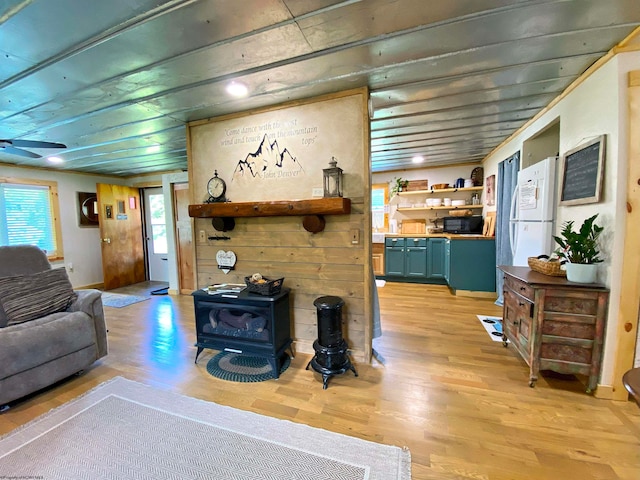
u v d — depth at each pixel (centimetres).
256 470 144
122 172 561
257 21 146
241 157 274
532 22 152
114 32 152
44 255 283
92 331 244
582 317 195
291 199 260
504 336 273
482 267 440
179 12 137
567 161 232
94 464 149
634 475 139
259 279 256
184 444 161
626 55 176
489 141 386
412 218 581
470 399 198
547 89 235
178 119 285
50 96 226
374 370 237
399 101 254
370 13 142
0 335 197
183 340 305
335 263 254
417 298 440
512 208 325
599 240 197
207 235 296
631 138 177
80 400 202
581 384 212
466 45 172
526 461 148
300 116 252
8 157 408
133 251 587
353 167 240
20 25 143
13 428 177
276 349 235
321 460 150
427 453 154
